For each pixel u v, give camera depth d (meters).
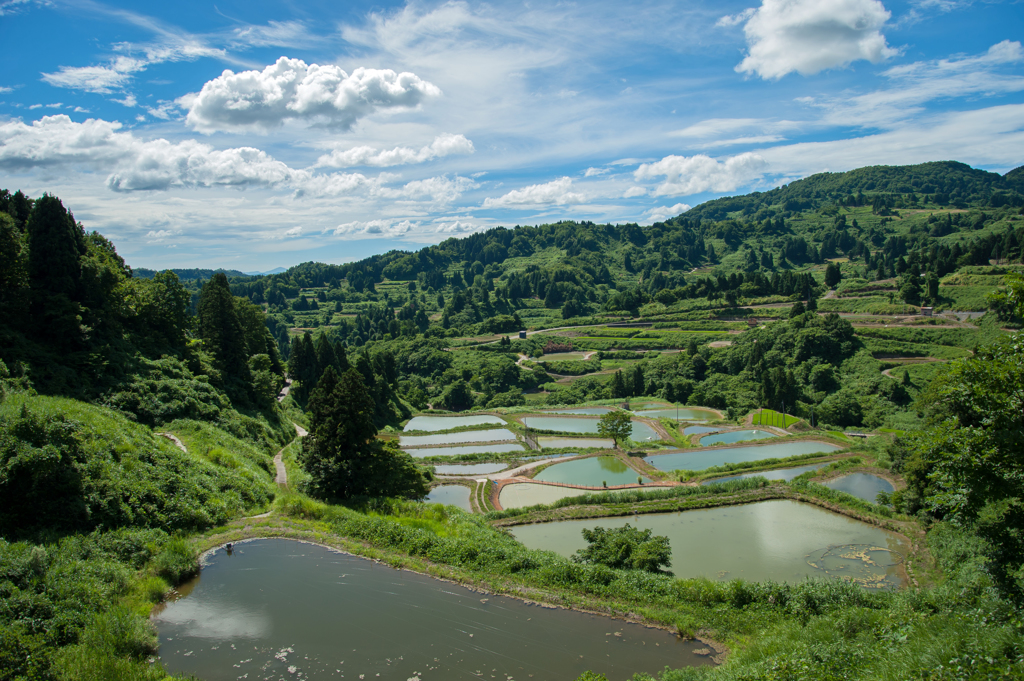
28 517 27.41
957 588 25.09
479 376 166.12
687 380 138.75
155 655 21.62
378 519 35.25
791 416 105.50
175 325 72.38
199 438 51.00
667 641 23.38
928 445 21.00
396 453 50.22
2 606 20.33
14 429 29.36
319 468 45.00
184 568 28.27
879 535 43.78
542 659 21.83
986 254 169.38
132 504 31.50
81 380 49.84
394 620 24.55
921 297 150.12
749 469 67.25
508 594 27.16
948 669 13.91
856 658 17.23
